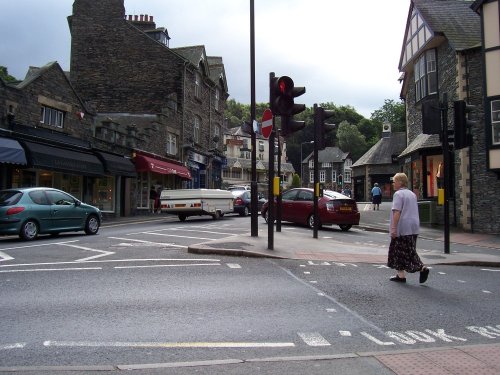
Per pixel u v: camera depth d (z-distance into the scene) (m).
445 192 11.83
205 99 37.03
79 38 32.03
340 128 101.38
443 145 11.84
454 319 6.00
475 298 7.17
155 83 31.44
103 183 23.91
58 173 20.59
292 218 18.72
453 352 4.61
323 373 4.07
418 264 7.95
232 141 77.75
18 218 12.84
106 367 4.15
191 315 5.91
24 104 17.84
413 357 4.46
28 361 4.32
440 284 8.15
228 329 5.40
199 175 36.19
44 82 18.94
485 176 18.50
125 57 31.75
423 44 22.28
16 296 6.64
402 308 6.46
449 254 11.62
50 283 7.46
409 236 7.97
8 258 9.77
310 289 7.43
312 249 11.45
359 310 6.30
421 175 22.44
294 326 5.56
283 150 93.88
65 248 11.40
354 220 18.02
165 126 29.53
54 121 19.83
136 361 4.38
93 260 9.60
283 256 10.24
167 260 9.66
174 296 6.80
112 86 31.61
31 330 5.23
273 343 4.96
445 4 23.27
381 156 54.84
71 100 20.62
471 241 15.41
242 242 11.74
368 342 5.05
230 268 8.92
